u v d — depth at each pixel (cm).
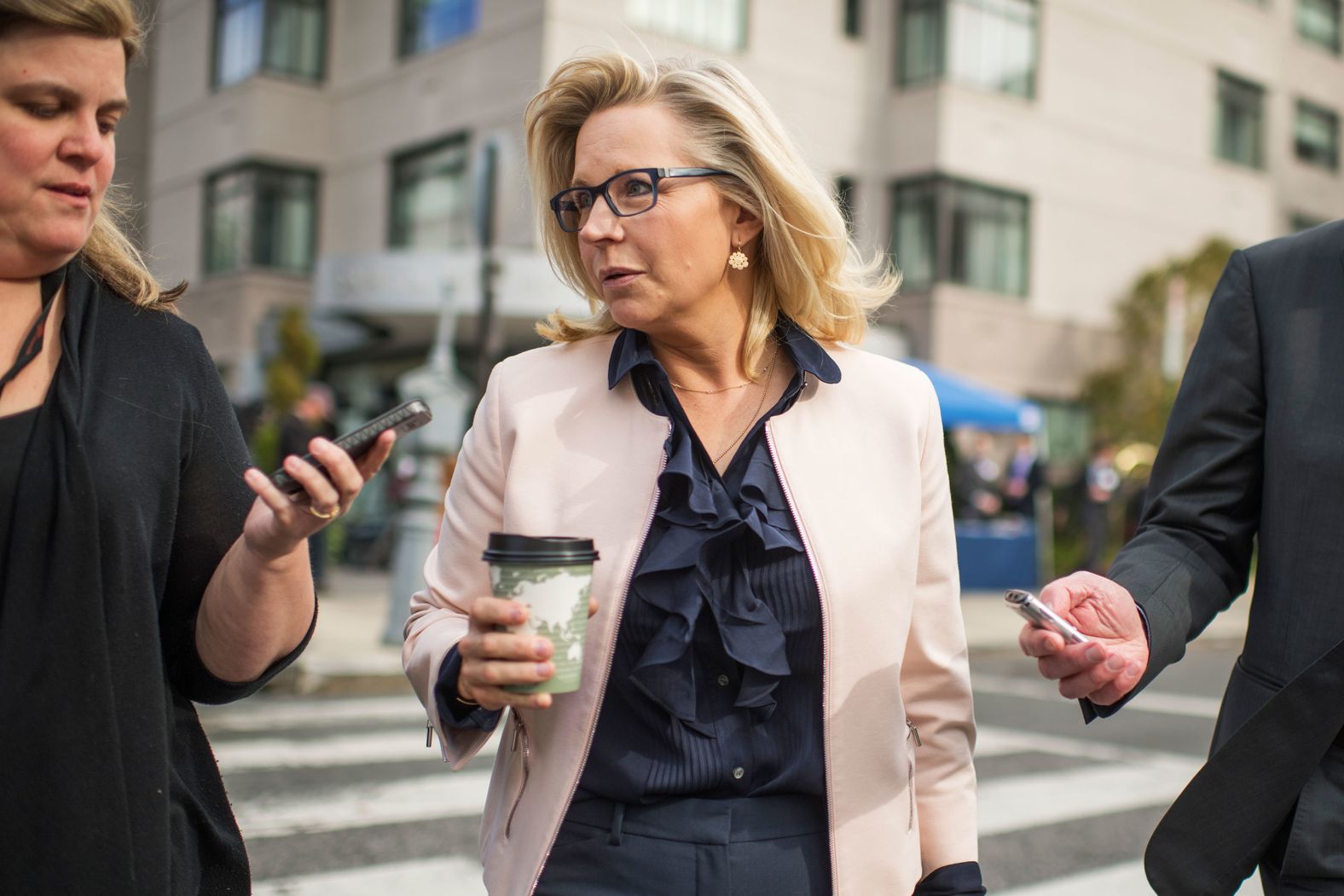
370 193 2038
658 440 196
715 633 188
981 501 1600
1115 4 2270
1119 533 1917
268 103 2102
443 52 1869
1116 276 2283
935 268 2017
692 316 202
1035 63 2150
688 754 186
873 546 195
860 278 217
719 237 200
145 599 162
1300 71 2680
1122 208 2289
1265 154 2562
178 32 2327
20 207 156
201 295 2212
